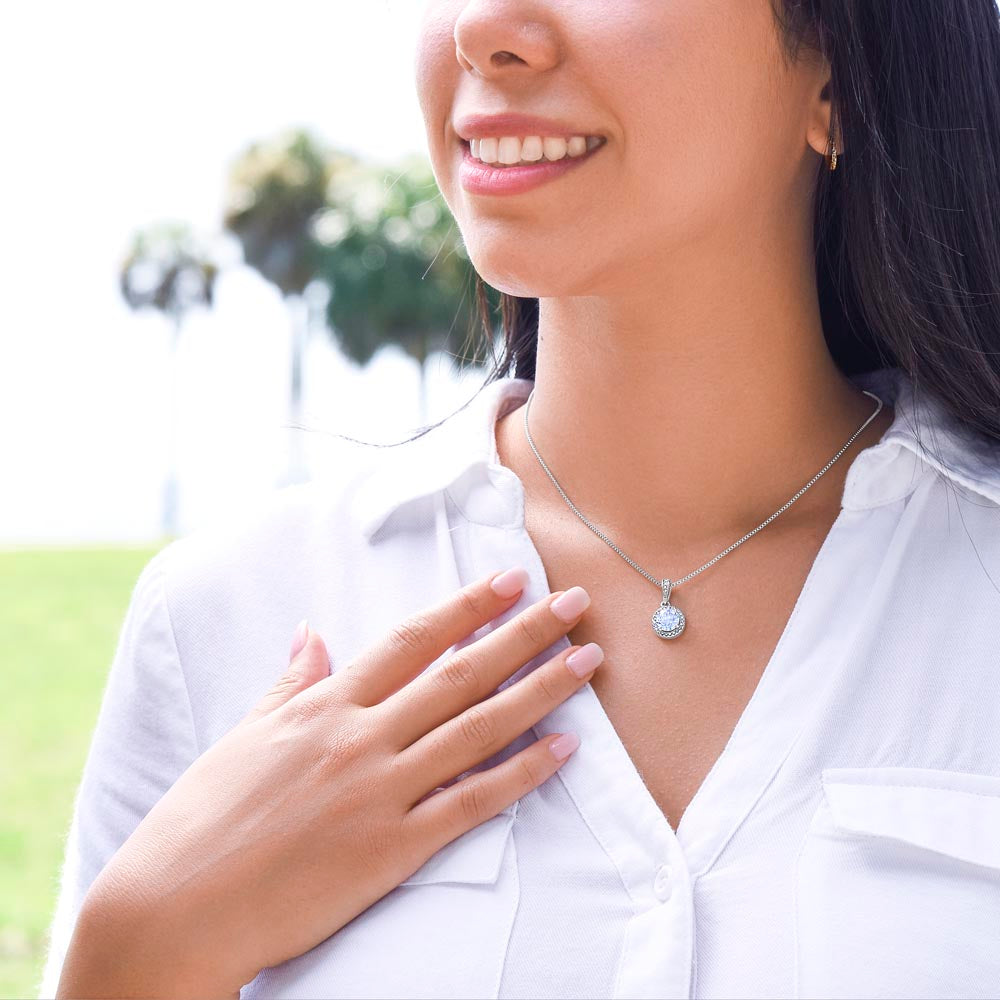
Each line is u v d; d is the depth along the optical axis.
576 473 0.78
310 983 0.69
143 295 23.83
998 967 0.65
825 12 0.71
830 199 0.77
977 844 0.67
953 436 0.76
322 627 0.77
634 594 0.75
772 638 0.73
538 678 0.71
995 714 0.69
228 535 0.81
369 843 0.69
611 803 0.69
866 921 0.66
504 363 0.89
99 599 11.44
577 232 0.68
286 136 19.92
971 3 0.74
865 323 0.81
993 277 0.75
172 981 0.69
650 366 0.74
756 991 0.65
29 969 3.09
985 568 0.72
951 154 0.75
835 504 0.76
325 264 18.73
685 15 0.67
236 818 0.70
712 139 0.69
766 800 0.68
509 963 0.67
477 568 0.76
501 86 0.68
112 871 0.71
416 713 0.71
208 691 0.77
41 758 6.20
